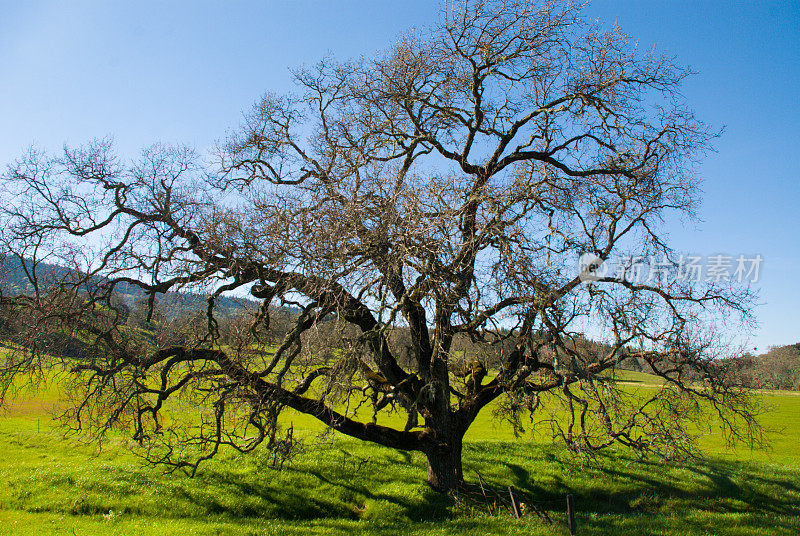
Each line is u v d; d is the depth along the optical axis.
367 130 18.06
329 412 15.80
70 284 14.02
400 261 12.62
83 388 14.33
